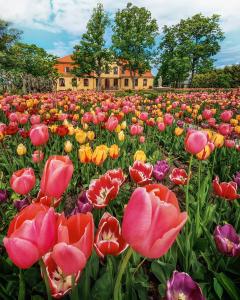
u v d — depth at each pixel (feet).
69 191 11.85
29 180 5.42
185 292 4.76
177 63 204.95
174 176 9.98
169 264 6.25
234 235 6.26
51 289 4.31
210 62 220.23
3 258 6.05
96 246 4.61
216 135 11.48
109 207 7.91
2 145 16.33
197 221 7.33
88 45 204.74
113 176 7.48
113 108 26.18
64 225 3.36
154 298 6.23
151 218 2.91
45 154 15.02
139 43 198.59
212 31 217.36
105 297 5.13
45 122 18.58
